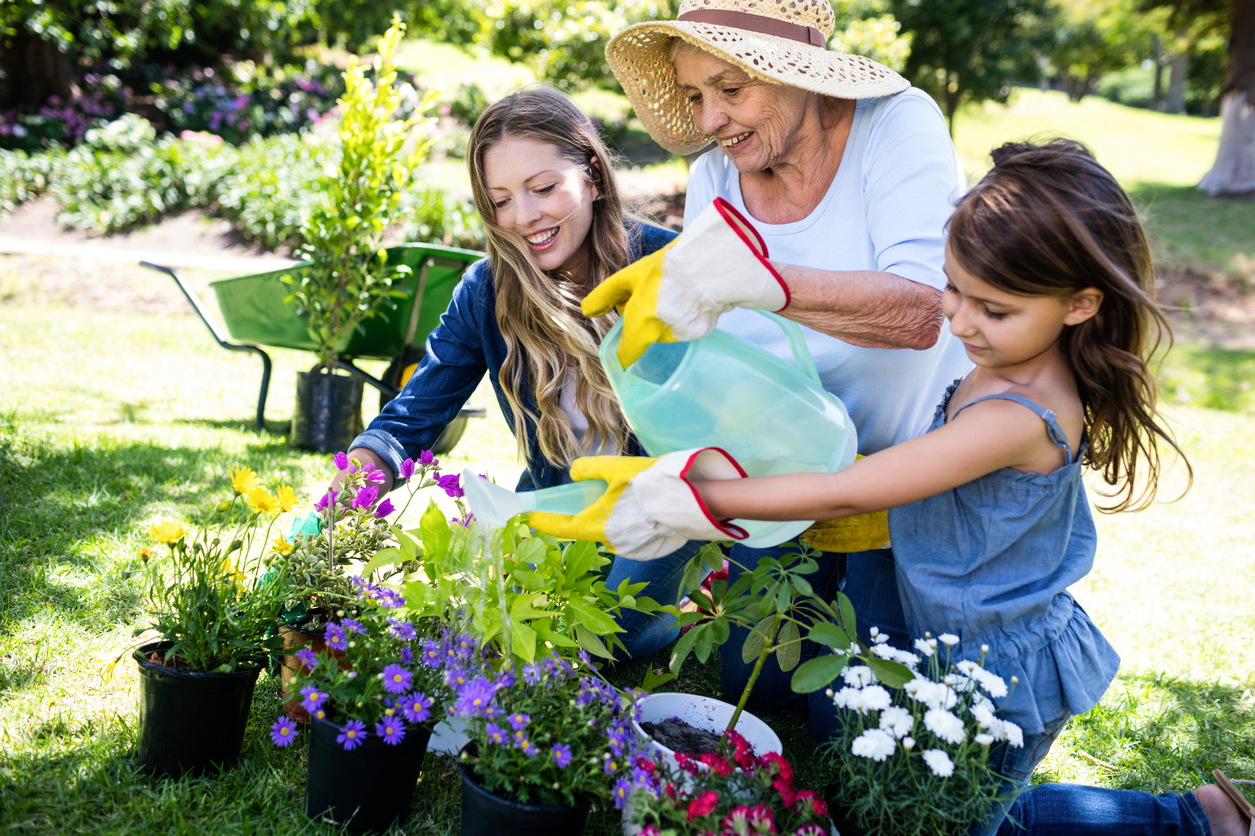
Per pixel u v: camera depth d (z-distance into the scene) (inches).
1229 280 450.0
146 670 65.7
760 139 72.4
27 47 509.7
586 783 59.2
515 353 85.9
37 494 122.8
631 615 91.4
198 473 140.9
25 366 211.5
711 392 61.1
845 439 61.9
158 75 596.1
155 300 313.7
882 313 60.3
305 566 71.0
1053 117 919.7
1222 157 617.6
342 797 63.4
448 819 67.5
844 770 59.7
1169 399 299.1
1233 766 87.4
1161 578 140.4
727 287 54.7
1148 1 717.9
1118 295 55.7
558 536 57.3
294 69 640.4
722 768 59.8
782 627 72.3
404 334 177.9
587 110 562.9
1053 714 62.6
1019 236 53.8
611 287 57.7
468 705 59.4
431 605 67.7
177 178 416.8
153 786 66.0
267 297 173.9
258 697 79.0
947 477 56.7
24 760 67.4
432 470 75.9
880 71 75.7
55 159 424.5
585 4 410.6
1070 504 61.5
